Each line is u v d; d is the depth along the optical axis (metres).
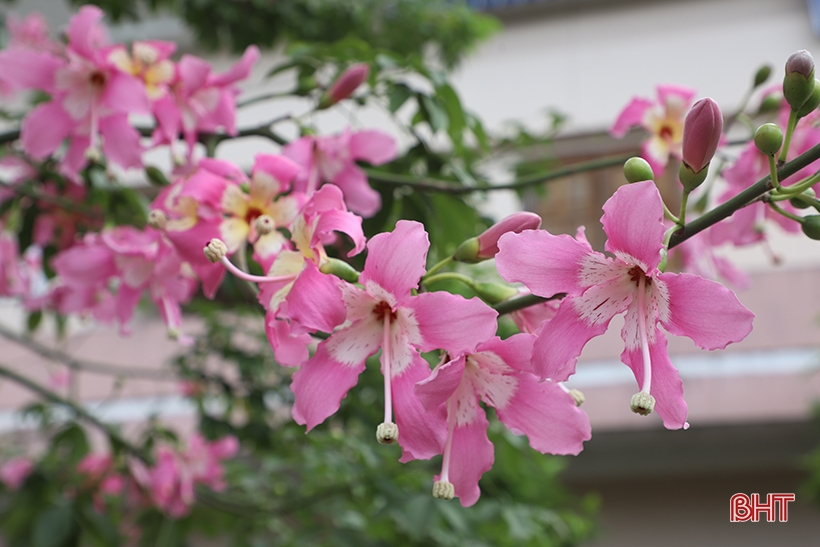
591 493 3.26
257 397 1.81
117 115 0.97
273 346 0.74
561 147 3.15
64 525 1.53
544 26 3.30
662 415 0.66
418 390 0.66
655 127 1.12
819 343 2.91
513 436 1.22
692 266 0.99
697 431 3.00
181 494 1.70
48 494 1.66
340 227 0.71
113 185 1.34
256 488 1.93
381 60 1.12
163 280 0.95
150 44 0.99
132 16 2.26
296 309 0.69
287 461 1.75
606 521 3.21
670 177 1.91
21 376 1.63
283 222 0.84
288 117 1.02
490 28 2.60
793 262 2.99
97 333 3.46
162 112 0.98
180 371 1.86
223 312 2.01
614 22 3.23
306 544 1.58
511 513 1.26
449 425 0.70
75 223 1.37
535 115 3.19
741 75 3.04
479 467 0.70
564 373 0.67
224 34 2.24
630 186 0.66
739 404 2.94
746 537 3.08
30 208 1.35
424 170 1.25
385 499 1.27
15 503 1.67
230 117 1.00
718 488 3.15
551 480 1.90
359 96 1.15
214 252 0.72
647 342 0.67
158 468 1.66
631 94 3.14
